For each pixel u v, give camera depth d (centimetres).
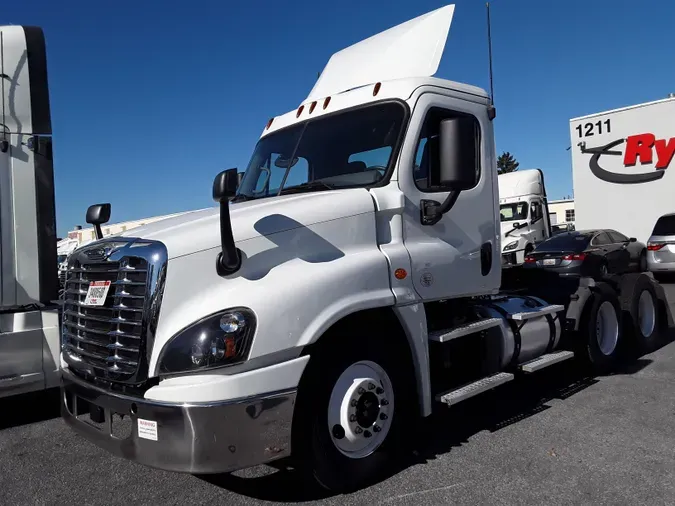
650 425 461
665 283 1451
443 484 365
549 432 453
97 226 464
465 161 370
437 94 427
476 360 479
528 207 1848
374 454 367
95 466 419
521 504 337
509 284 629
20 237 515
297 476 383
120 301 323
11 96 515
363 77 482
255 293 311
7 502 363
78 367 356
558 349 574
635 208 1758
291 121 484
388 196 388
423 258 398
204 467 291
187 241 317
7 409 577
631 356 698
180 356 298
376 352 370
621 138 1780
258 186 469
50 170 533
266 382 304
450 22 451
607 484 361
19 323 507
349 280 346
